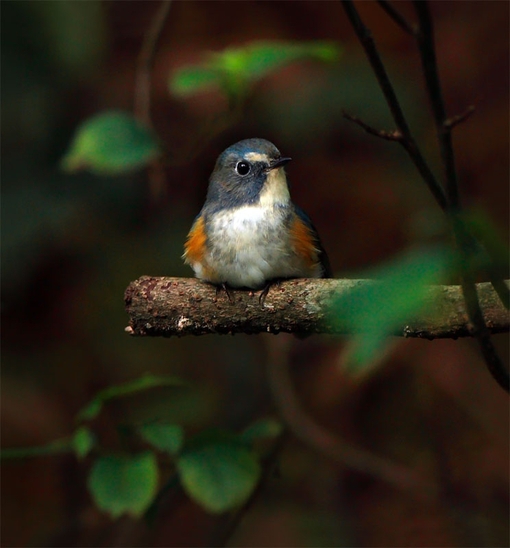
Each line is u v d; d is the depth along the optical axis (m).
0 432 11.79
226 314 5.69
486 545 10.05
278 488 11.41
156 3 12.45
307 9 12.27
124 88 12.30
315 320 5.47
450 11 12.62
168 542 11.05
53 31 12.24
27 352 12.77
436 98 2.69
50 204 12.45
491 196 11.65
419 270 1.88
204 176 12.27
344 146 12.03
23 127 12.35
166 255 12.53
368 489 11.22
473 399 11.19
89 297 12.84
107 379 12.53
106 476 5.67
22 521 11.48
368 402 11.39
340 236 11.84
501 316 4.48
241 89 6.84
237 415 12.15
